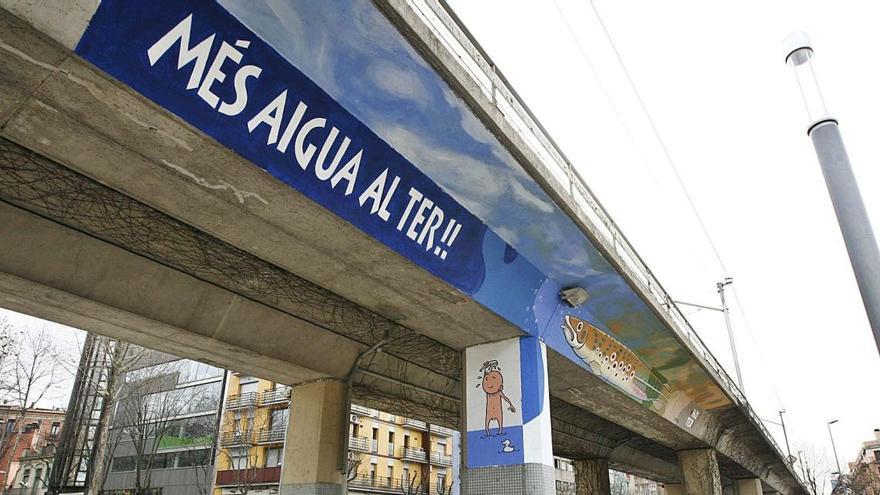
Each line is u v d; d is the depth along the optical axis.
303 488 13.12
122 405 33.75
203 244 9.66
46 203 8.25
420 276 10.41
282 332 12.30
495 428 12.20
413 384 15.42
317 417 13.61
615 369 16.30
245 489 35.91
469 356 13.22
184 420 41.38
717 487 26.03
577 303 13.38
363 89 7.51
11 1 5.15
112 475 40.84
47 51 5.68
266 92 6.93
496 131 8.62
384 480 48.41
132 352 23.94
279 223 8.77
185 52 6.14
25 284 9.12
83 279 9.38
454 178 9.43
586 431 24.91
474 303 11.38
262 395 42.56
